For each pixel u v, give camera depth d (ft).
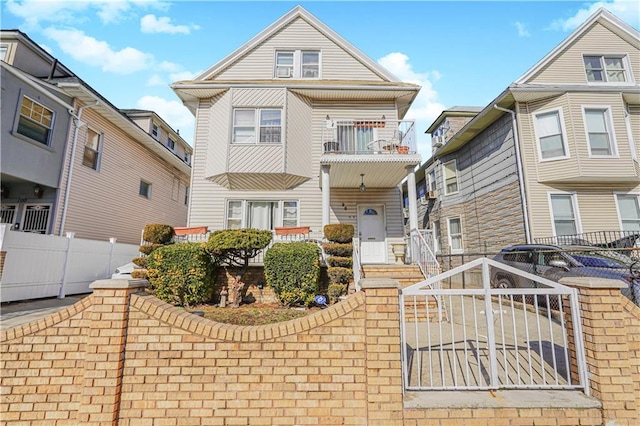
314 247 24.77
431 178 56.70
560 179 32.48
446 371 12.10
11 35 33.27
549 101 34.24
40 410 9.45
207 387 9.64
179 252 24.43
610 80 36.01
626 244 28.02
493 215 38.99
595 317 9.91
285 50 39.99
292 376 9.80
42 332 9.91
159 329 9.94
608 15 36.73
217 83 35.81
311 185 35.83
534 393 9.84
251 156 34.17
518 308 24.57
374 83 36.91
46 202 32.89
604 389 9.38
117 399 9.37
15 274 23.81
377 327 9.85
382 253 35.73
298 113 36.42
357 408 9.62
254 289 26.55
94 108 37.40
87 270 30.89
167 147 54.13
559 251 22.38
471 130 42.19
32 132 30.89
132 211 45.14
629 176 31.58
